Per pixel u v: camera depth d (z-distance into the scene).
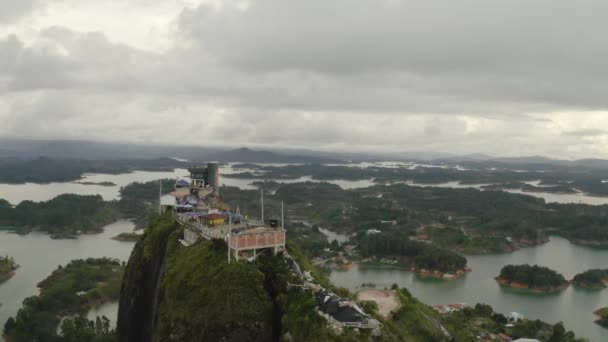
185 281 86.38
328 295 78.94
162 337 83.62
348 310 75.81
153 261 118.25
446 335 112.75
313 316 74.00
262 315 77.75
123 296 125.81
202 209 136.75
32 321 180.50
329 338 68.56
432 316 132.88
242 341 75.62
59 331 187.00
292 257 97.25
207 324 77.81
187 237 108.75
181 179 169.62
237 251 87.69
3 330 180.75
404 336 90.31
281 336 75.44
